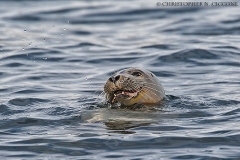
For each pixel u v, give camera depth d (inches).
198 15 3282.5
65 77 2161.7
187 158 1259.8
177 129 1471.5
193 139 1384.1
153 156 1277.1
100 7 3629.4
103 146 1353.3
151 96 1774.1
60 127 1509.6
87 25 3198.8
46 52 2534.5
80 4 3740.2
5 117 1599.4
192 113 1630.2
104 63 2373.3
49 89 1974.7
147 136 1412.4
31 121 1561.3
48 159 1279.5
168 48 2561.5
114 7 3612.2
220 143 1354.6
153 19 3280.0
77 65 2342.5
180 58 2389.3
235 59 2362.2
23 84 2041.1
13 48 2596.0
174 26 3056.1
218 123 1514.5
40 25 3171.8
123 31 3029.0
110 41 2790.4
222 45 2566.4
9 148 1350.9
